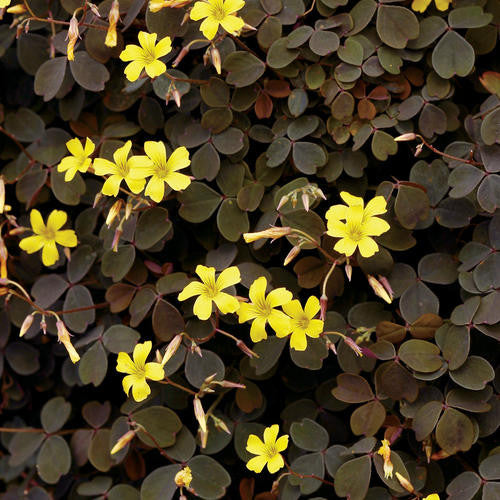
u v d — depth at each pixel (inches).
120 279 27.5
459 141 27.3
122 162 26.8
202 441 26.5
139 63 26.7
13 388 29.2
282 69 27.4
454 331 26.5
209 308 26.3
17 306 28.5
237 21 26.5
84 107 28.4
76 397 29.1
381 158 27.0
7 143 28.9
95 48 27.7
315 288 27.6
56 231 27.7
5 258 27.5
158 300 27.2
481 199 26.6
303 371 27.7
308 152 27.2
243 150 27.5
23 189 28.3
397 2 27.4
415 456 27.0
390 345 26.7
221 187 27.4
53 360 29.0
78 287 28.0
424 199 26.8
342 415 27.8
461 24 27.1
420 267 27.0
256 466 26.4
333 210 26.2
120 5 27.6
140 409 27.5
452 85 27.3
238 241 27.5
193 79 27.6
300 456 27.2
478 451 27.1
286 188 27.1
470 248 26.9
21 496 29.0
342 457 26.8
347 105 27.2
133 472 27.8
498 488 26.1
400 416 27.0
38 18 27.8
